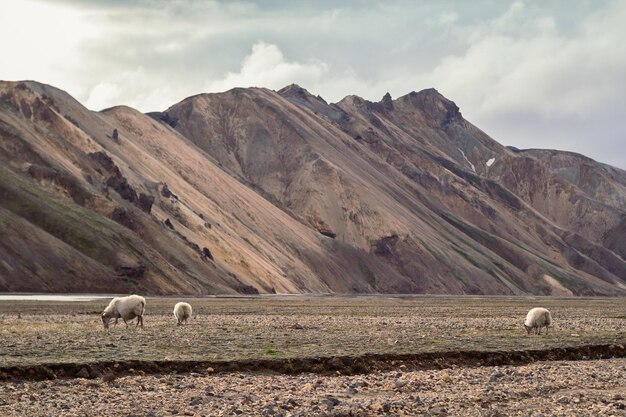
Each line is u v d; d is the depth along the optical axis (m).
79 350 35.91
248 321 65.19
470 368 35.69
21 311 86.50
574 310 110.19
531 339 45.53
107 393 26.95
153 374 31.59
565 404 25.92
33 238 193.00
